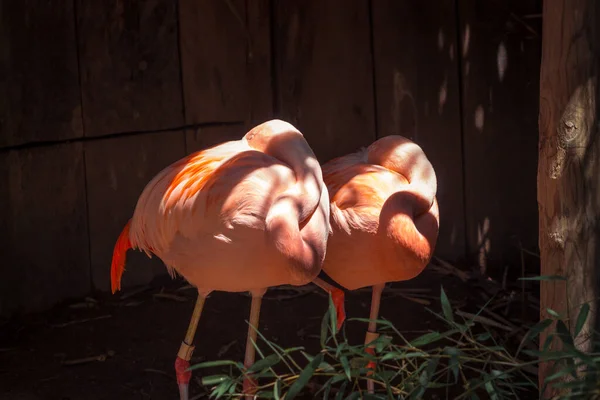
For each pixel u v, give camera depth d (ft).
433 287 10.65
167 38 10.64
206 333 9.67
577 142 7.19
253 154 7.80
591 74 7.14
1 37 9.60
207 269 7.67
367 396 7.34
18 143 9.82
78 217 10.36
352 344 9.35
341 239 8.01
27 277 10.00
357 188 8.15
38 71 9.89
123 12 10.35
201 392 8.64
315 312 10.13
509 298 10.30
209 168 7.81
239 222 7.43
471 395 7.46
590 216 7.25
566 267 7.31
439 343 9.34
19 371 8.86
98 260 10.56
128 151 10.59
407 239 7.80
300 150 7.88
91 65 10.25
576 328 6.79
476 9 10.84
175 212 7.77
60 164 10.16
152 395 8.54
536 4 10.81
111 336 9.59
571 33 7.11
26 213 9.95
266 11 10.89
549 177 7.34
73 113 10.20
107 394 8.52
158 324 9.87
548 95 7.31
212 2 10.75
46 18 9.89
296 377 7.61
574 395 6.81
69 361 9.04
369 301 10.34
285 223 7.29
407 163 8.46
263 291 8.02
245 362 8.02
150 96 10.62
